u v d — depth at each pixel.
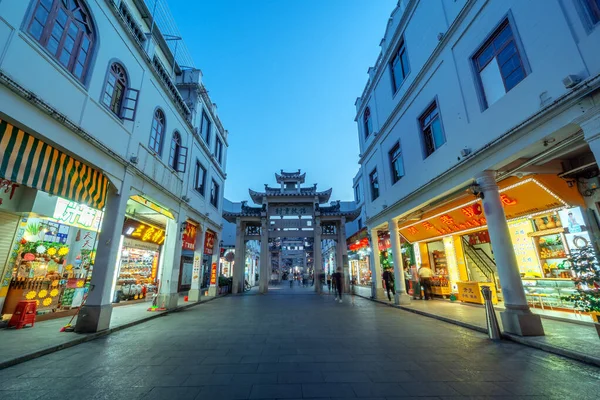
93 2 6.17
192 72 13.54
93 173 6.20
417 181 9.06
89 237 9.34
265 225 19.59
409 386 3.15
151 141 8.96
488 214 5.92
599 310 4.21
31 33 4.69
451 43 7.38
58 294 7.87
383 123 11.91
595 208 5.98
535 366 3.74
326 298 14.77
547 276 7.11
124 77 7.49
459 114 7.02
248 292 19.58
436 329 6.29
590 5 4.24
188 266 16.17
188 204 11.48
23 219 7.23
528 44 5.10
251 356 4.37
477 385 3.15
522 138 5.11
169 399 2.85
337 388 3.11
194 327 6.82
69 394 2.96
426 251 12.68
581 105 4.12
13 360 3.92
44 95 4.80
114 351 4.68
